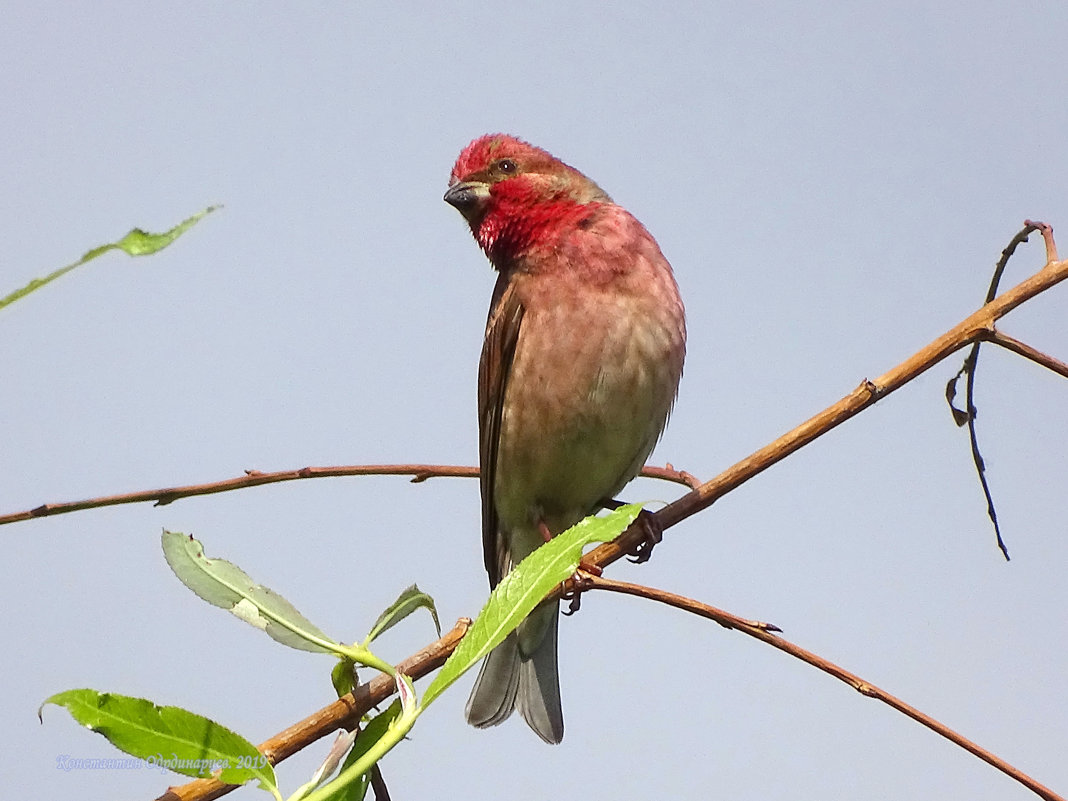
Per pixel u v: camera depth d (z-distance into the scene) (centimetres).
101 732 400
